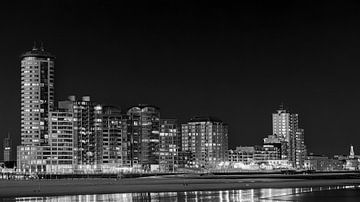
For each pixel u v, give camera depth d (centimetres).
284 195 19138
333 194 19662
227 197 18150
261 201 16550
